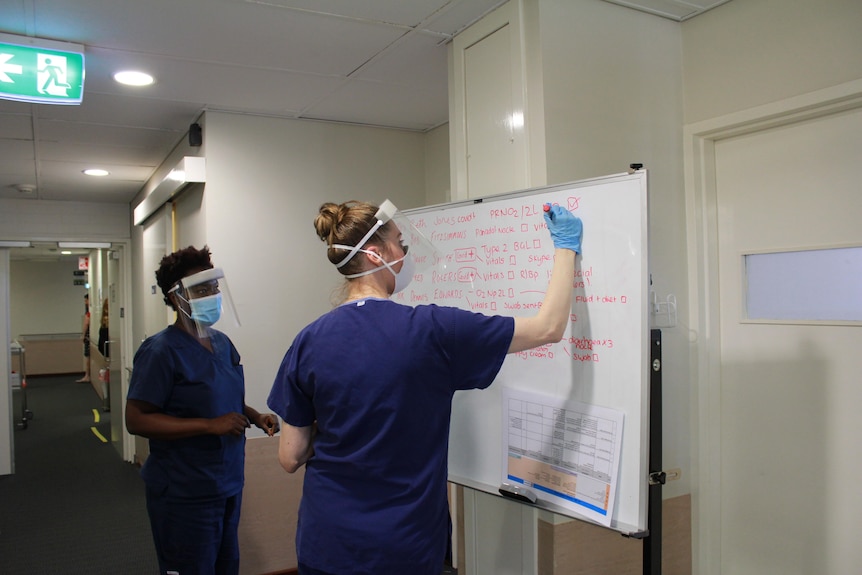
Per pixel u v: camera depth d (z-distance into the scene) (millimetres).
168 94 2922
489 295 1809
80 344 11312
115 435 6098
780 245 2080
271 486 3162
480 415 1827
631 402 1461
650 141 2182
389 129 3645
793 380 2049
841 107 1884
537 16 1960
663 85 2227
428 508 1249
